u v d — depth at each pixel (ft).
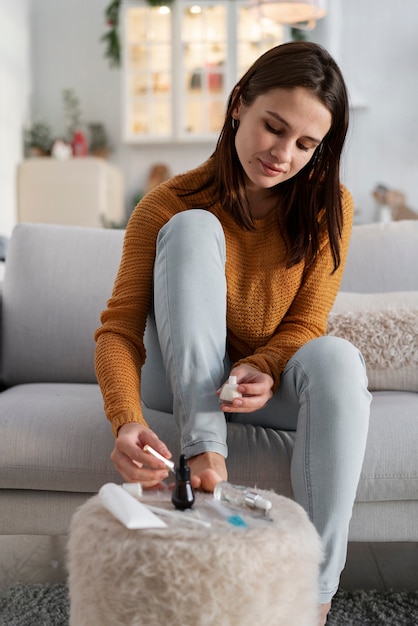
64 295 6.19
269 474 4.14
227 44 21.76
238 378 3.94
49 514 4.41
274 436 4.30
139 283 4.34
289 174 4.19
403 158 22.43
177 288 3.79
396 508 4.33
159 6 21.70
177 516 2.81
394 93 22.41
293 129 4.00
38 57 23.68
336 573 3.60
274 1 13.28
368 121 22.56
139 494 3.03
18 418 4.48
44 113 23.81
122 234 6.52
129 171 23.84
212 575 2.54
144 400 4.77
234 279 4.55
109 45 23.43
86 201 21.49
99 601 2.65
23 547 5.87
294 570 2.70
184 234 3.92
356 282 6.47
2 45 20.71
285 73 3.99
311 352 3.93
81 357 6.12
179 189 4.64
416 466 4.23
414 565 5.57
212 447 3.56
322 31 22.08
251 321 4.57
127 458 3.35
